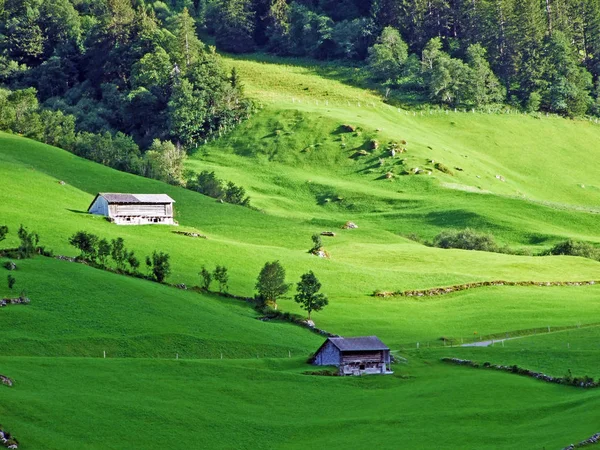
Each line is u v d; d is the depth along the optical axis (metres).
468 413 170.75
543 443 153.38
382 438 159.25
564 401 176.62
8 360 172.25
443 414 170.75
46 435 142.75
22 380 162.00
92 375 172.88
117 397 163.25
